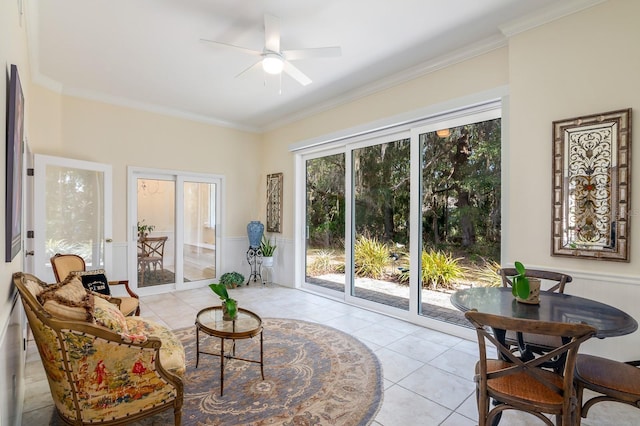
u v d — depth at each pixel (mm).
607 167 2346
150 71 3730
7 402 1608
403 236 3955
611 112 2332
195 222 5480
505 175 2951
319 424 1970
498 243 3117
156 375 1769
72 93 4234
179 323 3719
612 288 2328
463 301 1972
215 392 2301
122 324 1890
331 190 4953
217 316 2693
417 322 3730
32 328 1679
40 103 3895
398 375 2574
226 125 5781
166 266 5184
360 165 4461
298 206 5461
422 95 3605
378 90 4051
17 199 1965
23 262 3000
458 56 3262
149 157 4938
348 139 4570
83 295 2055
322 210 5117
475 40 3074
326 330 3531
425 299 3725
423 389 2377
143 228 4926
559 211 2559
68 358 1566
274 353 2951
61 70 3701
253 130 6133
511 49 2834
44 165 3715
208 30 2910
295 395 2277
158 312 4121
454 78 3328
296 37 3016
